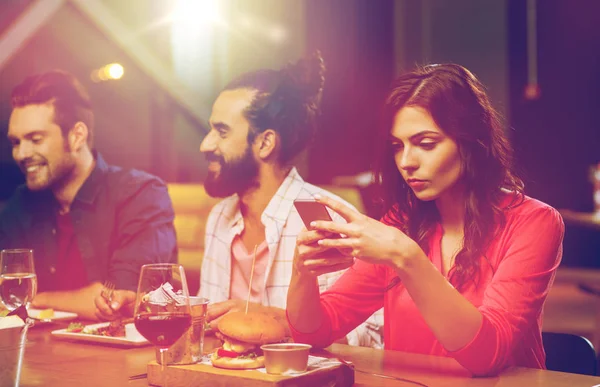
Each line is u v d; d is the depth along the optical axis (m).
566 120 9.27
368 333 2.19
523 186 1.72
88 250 2.84
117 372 1.48
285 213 2.36
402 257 1.38
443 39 9.73
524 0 9.38
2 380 1.26
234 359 1.35
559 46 9.25
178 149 6.92
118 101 6.68
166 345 1.32
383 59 9.18
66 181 2.83
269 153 2.38
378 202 1.87
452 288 1.42
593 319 5.53
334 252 1.49
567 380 1.39
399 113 1.64
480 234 1.67
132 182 2.83
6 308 1.74
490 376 1.42
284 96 2.37
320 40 8.87
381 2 9.15
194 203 5.41
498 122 1.71
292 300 1.66
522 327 1.51
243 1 8.38
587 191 9.13
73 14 6.02
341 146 8.91
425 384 1.36
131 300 2.08
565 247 8.83
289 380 1.25
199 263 4.55
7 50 5.35
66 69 6.12
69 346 1.78
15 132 2.83
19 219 2.92
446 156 1.62
